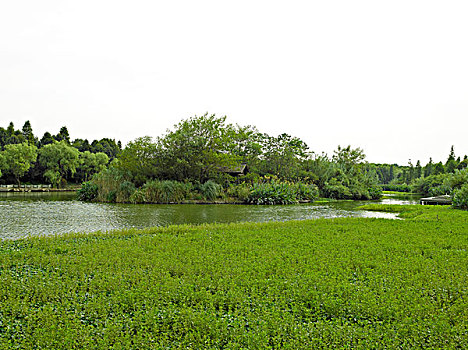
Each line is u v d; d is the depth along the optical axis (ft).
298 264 33.22
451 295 25.45
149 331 20.65
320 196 177.58
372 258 36.47
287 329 20.07
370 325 20.71
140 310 22.53
